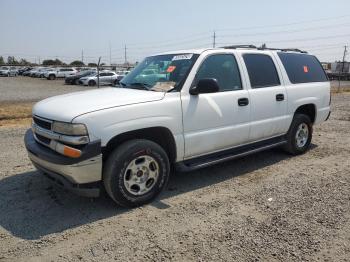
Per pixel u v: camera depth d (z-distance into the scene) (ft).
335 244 11.18
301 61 22.04
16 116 38.96
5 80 155.33
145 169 14.15
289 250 10.84
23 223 12.75
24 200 14.73
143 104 13.75
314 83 22.33
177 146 14.93
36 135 14.62
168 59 16.98
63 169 12.68
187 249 10.97
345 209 13.71
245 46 19.27
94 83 118.42
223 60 17.02
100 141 12.68
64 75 169.07
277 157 21.27
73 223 12.78
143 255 10.67
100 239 11.65
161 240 11.53
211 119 15.90
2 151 22.11
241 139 17.54
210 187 16.35
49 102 14.67
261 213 13.44
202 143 15.75
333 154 21.98
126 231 12.17
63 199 14.85
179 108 14.74
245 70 17.84
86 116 12.50
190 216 13.29
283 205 14.15
